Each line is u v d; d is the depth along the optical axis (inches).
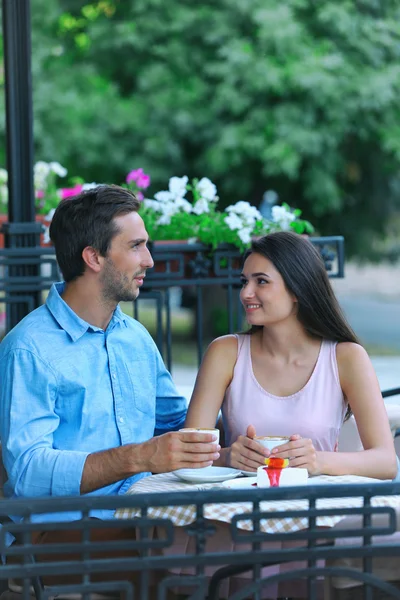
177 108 708.7
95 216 147.7
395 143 693.3
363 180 776.3
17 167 223.0
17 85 221.6
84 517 94.6
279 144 670.5
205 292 793.6
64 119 715.4
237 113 684.1
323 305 157.8
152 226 245.6
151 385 158.6
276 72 663.1
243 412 159.5
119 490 151.5
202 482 134.1
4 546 94.0
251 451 140.3
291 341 159.8
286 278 155.6
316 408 157.1
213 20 701.9
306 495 97.6
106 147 721.0
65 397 146.6
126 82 747.4
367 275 1401.3
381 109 694.5
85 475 136.9
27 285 220.1
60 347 146.7
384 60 702.5
